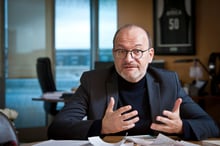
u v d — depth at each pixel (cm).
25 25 448
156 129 124
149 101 144
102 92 145
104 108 142
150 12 447
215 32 445
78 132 124
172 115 124
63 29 465
